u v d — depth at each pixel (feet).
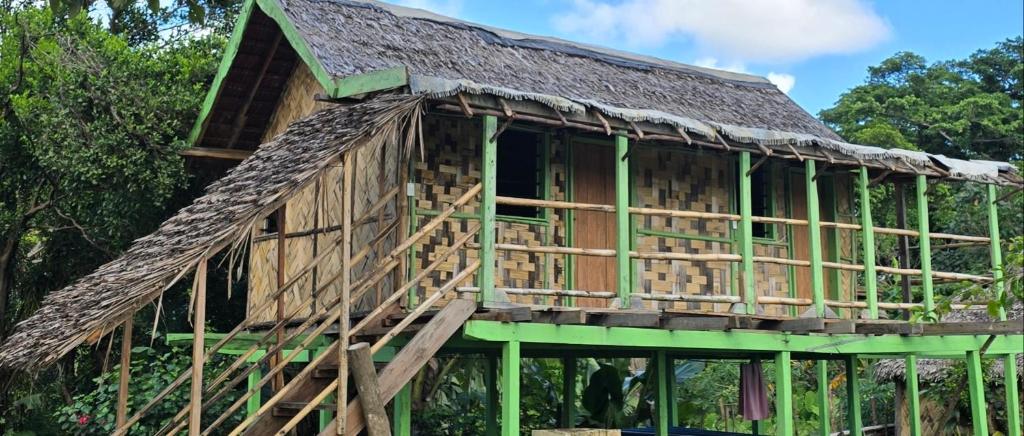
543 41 39.52
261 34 35.73
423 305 25.59
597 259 32.76
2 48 42.68
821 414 39.34
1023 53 99.81
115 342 46.29
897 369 46.60
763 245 36.63
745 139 29.71
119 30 56.29
